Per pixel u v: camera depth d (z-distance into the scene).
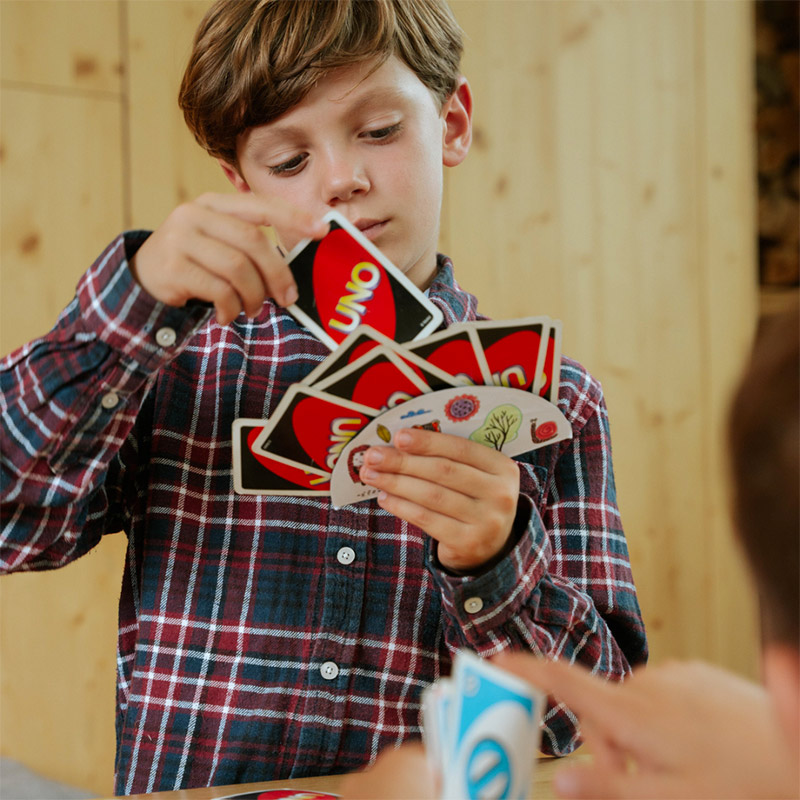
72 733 1.89
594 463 1.05
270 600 0.93
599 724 0.45
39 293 1.88
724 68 2.53
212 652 0.91
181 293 0.74
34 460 0.77
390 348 0.68
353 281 0.79
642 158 2.42
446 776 0.46
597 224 2.37
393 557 0.96
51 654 1.88
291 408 0.71
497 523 0.78
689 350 2.47
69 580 1.90
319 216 0.92
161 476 0.95
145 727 0.90
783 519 0.35
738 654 2.48
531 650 0.85
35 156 1.88
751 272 2.57
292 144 0.93
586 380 1.09
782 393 0.36
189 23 2.02
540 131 2.30
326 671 0.91
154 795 0.76
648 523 2.41
